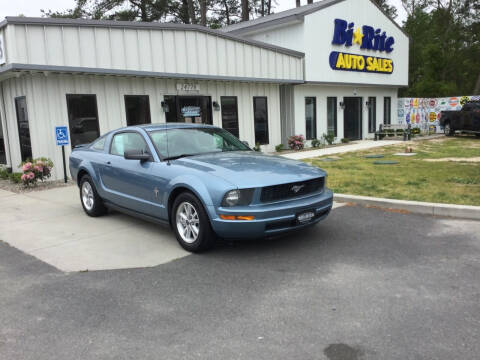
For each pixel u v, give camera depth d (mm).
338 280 4137
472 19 38469
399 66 23281
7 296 4031
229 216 4566
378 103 23109
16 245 5703
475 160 12047
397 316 3377
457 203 6734
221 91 14781
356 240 5391
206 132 6500
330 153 15594
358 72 20391
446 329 3154
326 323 3299
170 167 5316
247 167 5117
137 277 4402
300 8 20781
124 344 3094
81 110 11469
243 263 4691
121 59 11531
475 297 3678
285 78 16578
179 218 5184
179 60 12812
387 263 4555
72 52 10609
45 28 10141
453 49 39281
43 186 10297
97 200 6969
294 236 5629
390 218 6414
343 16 19109
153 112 12992
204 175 4863
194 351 2967
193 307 3660
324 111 19422
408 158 13000
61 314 3615
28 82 10477
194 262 4785
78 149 7715
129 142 6309
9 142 12547
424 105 24391
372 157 13680
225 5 37375
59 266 4828
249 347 2994
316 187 5203
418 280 4078
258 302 3709
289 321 3352
